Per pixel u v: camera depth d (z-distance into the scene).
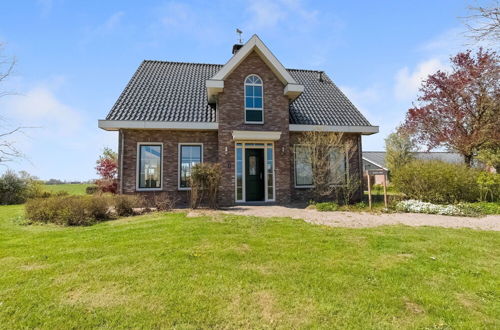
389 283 3.66
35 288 3.47
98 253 4.80
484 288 3.54
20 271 4.01
